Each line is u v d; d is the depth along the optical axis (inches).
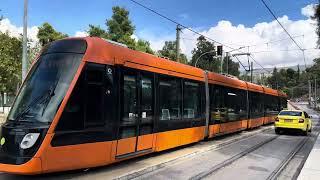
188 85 692.1
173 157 584.4
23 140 394.3
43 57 445.1
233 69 4050.2
